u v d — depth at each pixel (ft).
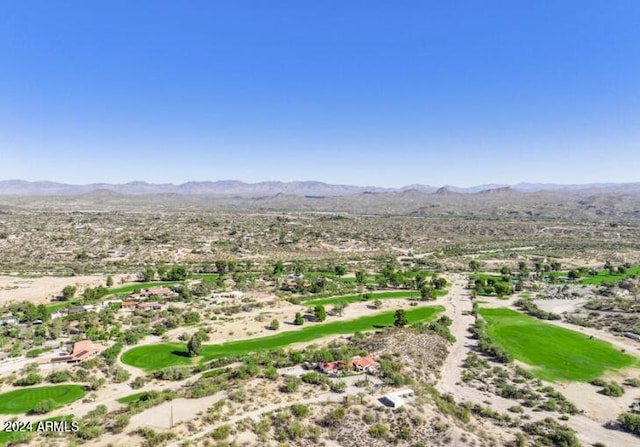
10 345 358.84
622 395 295.89
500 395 287.28
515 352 372.17
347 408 223.30
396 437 205.98
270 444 193.26
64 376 298.56
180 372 304.71
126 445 188.65
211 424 205.05
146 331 400.47
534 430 240.32
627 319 460.55
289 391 243.40
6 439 213.87
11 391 281.33
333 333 411.54
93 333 380.37
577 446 224.94
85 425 214.07
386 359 312.71
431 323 423.64
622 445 234.17
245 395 236.84
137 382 292.61
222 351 362.74
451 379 309.83
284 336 401.90
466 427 227.40
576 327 444.96
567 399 287.69
